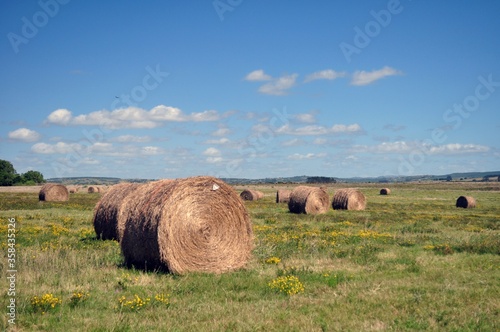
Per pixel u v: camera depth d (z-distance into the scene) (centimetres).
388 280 1173
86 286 1048
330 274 1220
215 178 1368
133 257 1344
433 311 909
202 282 1141
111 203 1836
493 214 3609
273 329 795
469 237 2000
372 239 1912
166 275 1252
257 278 1188
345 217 3055
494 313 907
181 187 1306
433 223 2744
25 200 4638
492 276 1234
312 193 3353
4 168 11431
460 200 4466
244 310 897
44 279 1090
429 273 1259
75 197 5334
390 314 891
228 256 1366
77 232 2050
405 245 1795
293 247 1648
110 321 815
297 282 1093
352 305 947
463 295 1035
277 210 3644
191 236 1307
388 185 13288
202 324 812
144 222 1297
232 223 1381
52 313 862
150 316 859
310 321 835
